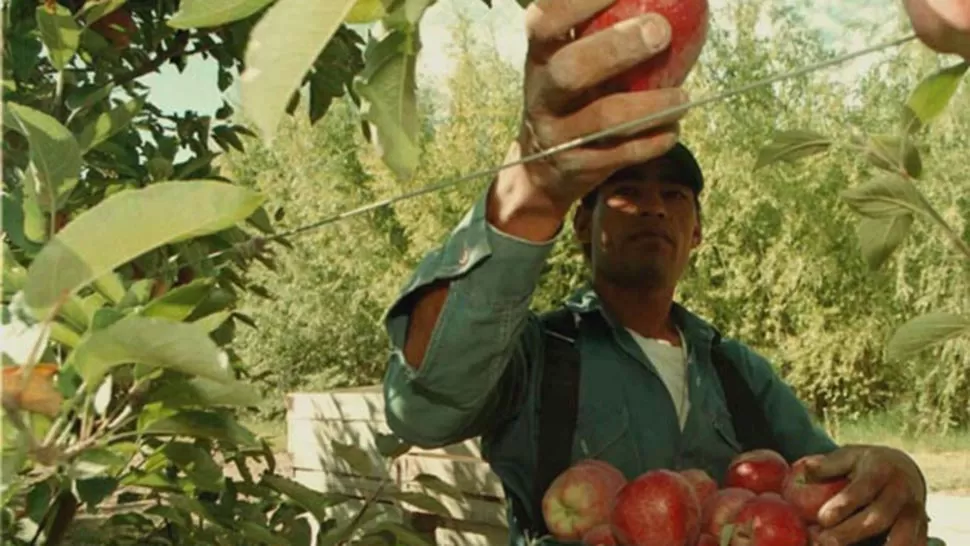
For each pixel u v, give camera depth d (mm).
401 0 744
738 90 783
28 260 1229
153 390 942
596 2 805
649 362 1897
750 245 12266
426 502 1788
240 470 1786
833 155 11656
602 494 1446
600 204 2014
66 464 940
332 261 14688
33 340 797
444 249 1168
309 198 14555
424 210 13609
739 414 1970
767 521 1337
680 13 879
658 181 2016
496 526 2863
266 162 14562
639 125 810
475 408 1228
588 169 868
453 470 2975
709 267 12422
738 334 12359
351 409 3533
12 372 753
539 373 1821
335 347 14805
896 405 11703
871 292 11633
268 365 14750
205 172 2096
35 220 962
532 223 1103
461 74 13609
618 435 1828
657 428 1861
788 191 11805
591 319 1917
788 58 12047
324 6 617
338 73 2082
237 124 2404
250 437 1027
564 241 11266
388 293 14289
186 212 725
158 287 1293
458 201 13406
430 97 14242
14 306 777
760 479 1461
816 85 11594
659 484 1369
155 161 1820
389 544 1753
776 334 12180
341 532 1742
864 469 1388
